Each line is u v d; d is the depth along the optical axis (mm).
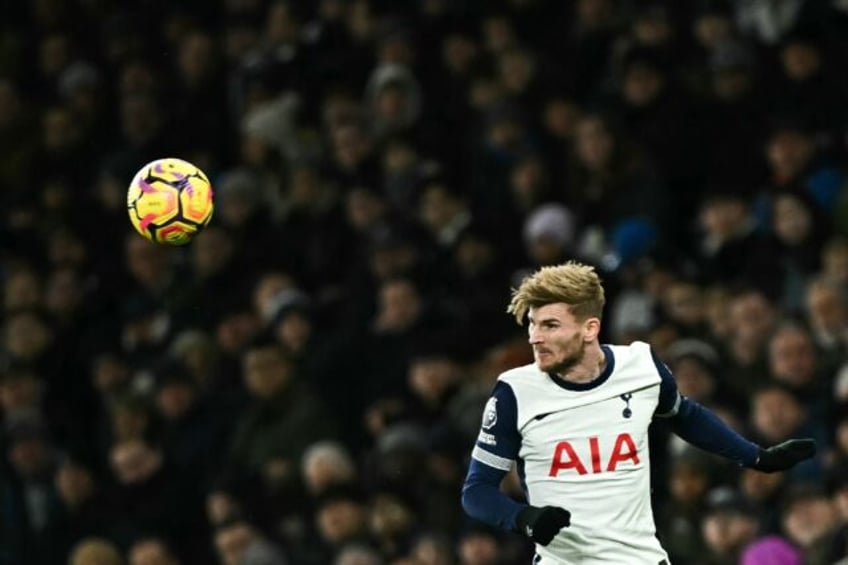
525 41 52156
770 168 45812
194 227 26891
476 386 39594
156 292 51719
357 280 46531
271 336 45812
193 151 56531
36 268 55250
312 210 50656
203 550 44344
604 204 46000
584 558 24969
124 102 58312
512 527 24141
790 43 46094
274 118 52562
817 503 33656
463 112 51062
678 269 42250
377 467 39750
